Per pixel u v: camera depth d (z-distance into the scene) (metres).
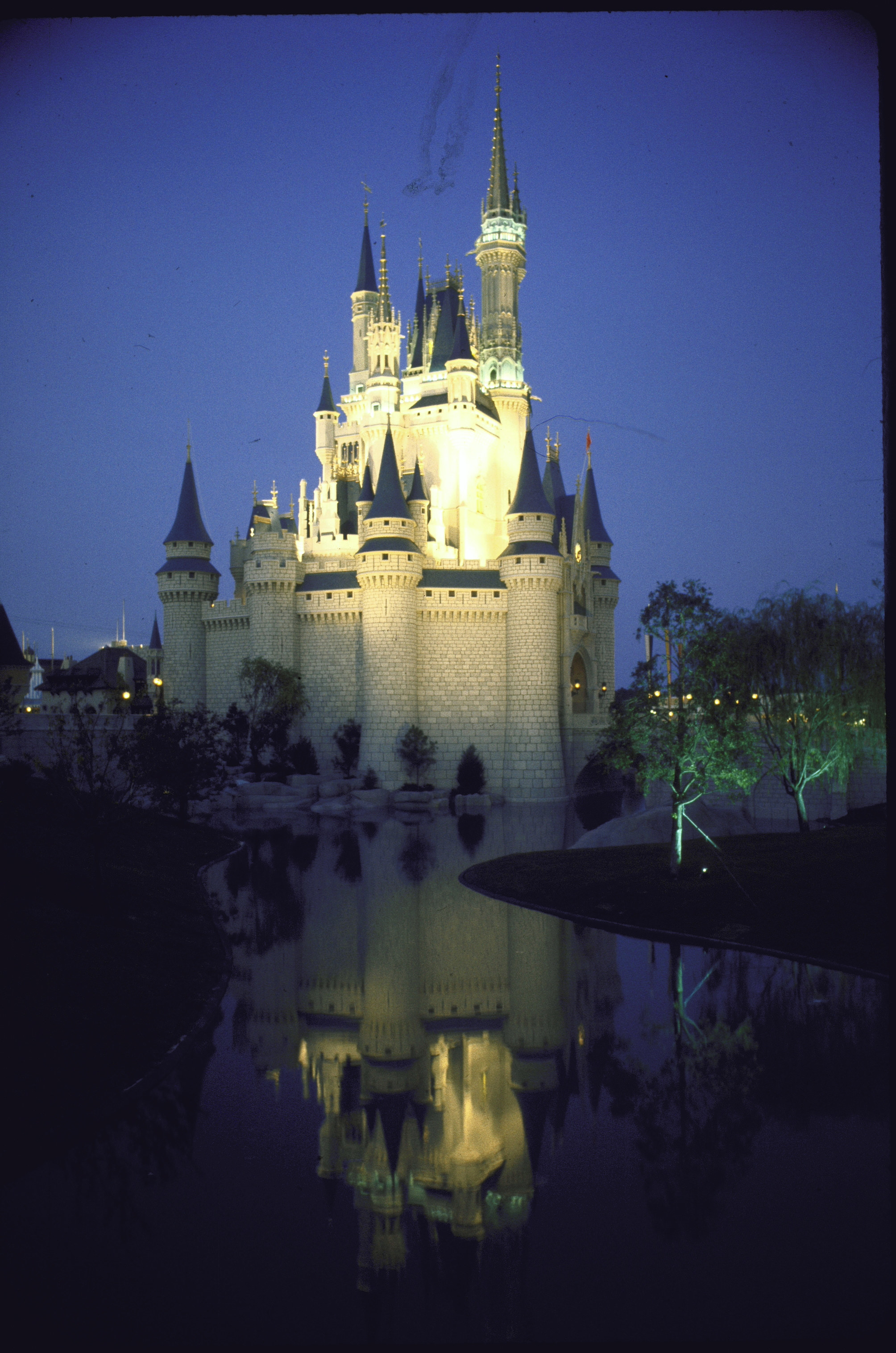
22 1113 15.92
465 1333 10.80
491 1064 19.38
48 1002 19.70
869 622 44.91
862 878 30.17
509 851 51.22
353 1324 10.91
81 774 37.59
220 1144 15.74
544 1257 12.41
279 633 93.12
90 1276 11.95
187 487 103.44
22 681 59.38
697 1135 15.79
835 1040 20.08
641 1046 20.11
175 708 90.38
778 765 44.72
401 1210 13.48
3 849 29.61
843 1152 15.02
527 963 27.14
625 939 29.84
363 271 116.12
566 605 95.31
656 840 45.78
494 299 114.06
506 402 112.75
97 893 26.94
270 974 26.23
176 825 50.91
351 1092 17.98
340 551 99.94
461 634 89.88
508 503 112.56
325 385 112.56
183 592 100.75
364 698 88.25
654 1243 12.61
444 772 88.62
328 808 75.12
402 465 108.38
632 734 34.38
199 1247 12.62
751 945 28.12
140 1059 18.91
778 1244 12.58
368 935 30.81
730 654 35.59
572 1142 15.70
